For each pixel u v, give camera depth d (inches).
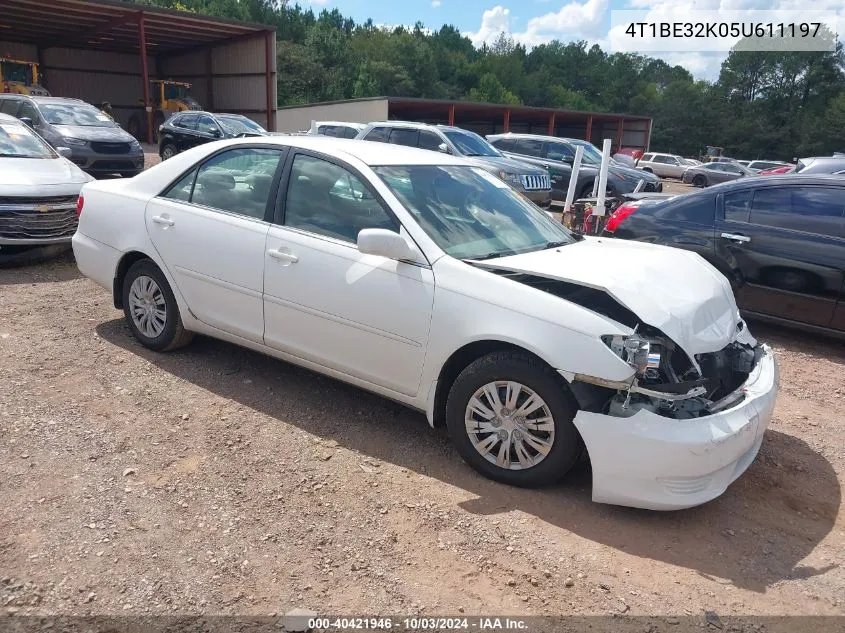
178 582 102.9
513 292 129.2
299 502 125.6
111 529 114.0
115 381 172.4
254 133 776.9
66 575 102.4
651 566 113.5
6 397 158.1
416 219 145.3
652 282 134.8
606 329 120.4
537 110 1914.4
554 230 172.4
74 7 1137.4
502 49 5128.0
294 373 185.0
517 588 106.1
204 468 135.1
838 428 174.7
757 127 3326.8
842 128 3073.3
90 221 199.6
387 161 159.5
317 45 3016.7
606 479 121.0
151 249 182.9
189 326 181.5
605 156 298.4
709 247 249.4
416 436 154.3
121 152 557.9
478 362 133.3
